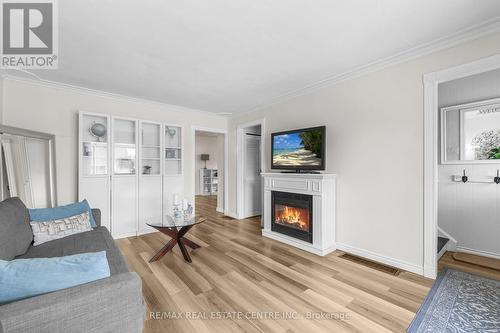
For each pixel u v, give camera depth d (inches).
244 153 210.7
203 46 94.2
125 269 67.6
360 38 88.8
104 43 91.4
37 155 130.2
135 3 68.8
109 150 147.7
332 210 126.3
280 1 68.4
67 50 96.7
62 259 44.4
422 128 96.7
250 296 82.6
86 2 68.2
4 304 38.1
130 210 155.3
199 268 105.0
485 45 82.2
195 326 67.4
